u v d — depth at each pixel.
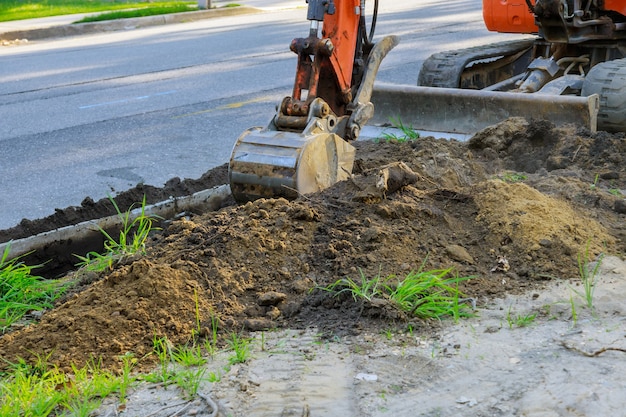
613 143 7.78
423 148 7.68
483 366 4.39
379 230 5.67
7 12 24.89
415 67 14.53
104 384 4.40
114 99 12.99
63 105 12.70
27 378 4.53
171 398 4.29
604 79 8.52
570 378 4.20
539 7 9.47
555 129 7.99
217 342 4.83
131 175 9.12
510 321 4.79
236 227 5.82
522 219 5.81
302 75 6.75
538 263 5.51
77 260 6.73
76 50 18.39
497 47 10.96
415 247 5.67
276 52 16.91
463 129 8.73
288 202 6.09
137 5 26.17
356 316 4.98
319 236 5.78
